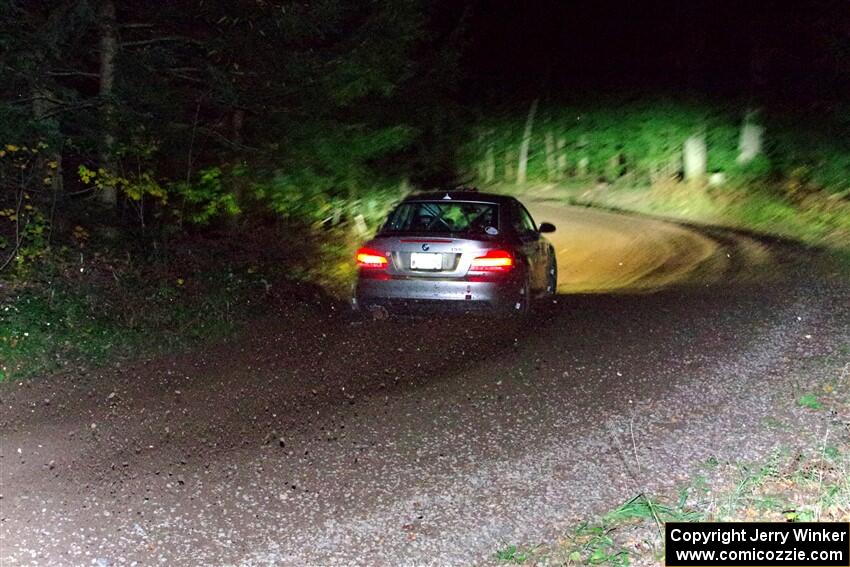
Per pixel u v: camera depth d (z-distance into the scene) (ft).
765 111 119.75
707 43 135.74
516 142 181.47
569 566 15.40
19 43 39.88
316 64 48.21
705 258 66.80
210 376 28.60
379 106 55.26
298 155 50.29
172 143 46.52
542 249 40.11
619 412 23.67
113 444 21.93
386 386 26.91
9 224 42.91
